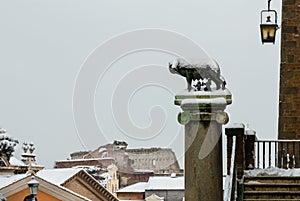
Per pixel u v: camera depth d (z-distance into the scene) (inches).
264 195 517.7
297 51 861.2
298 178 540.7
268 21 795.4
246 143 625.0
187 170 334.6
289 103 851.4
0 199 649.6
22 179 962.1
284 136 845.8
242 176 546.6
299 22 864.9
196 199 333.1
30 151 1165.7
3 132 1069.1
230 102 336.5
